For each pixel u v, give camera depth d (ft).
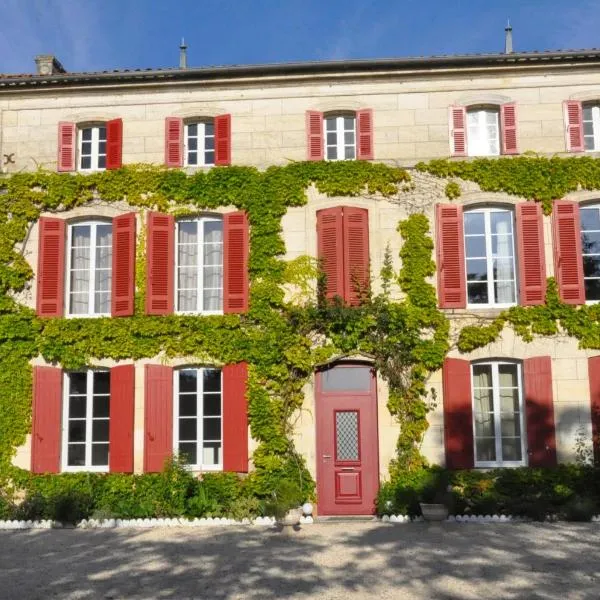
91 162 50.14
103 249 48.93
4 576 30.53
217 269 47.98
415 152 47.73
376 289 46.26
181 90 49.37
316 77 48.47
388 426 44.83
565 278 45.62
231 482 44.27
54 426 45.91
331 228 46.83
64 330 46.62
